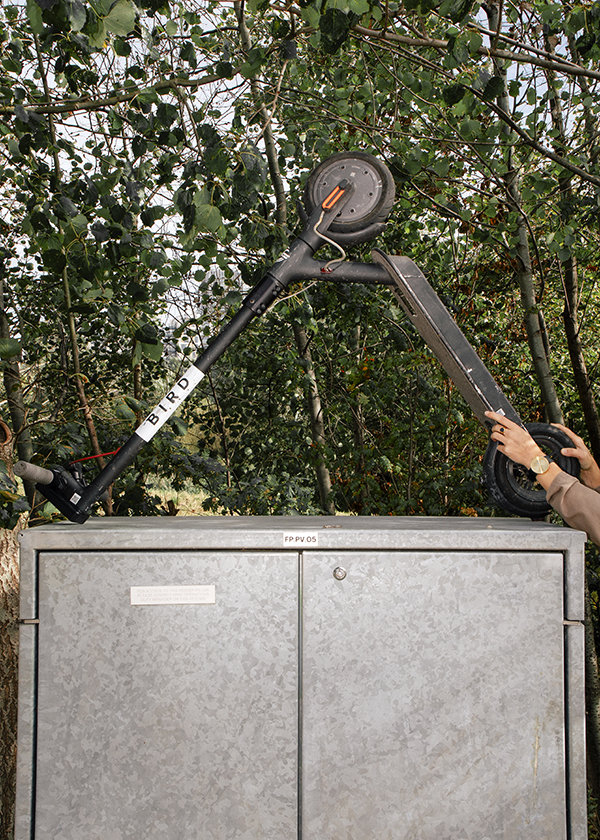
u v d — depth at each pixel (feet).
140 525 5.20
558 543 4.77
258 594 4.72
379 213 5.63
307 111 13.60
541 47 10.16
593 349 20.54
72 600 4.65
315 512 15.78
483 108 9.39
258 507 14.06
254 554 4.72
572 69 7.80
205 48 9.29
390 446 16.29
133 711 4.64
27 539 4.63
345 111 11.12
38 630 4.66
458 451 16.30
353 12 6.09
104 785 4.60
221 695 4.68
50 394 15.78
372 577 4.73
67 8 4.76
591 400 12.75
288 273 5.60
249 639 4.70
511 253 11.16
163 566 4.69
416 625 4.74
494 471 5.65
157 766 4.63
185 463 12.04
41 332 15.23
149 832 4.60
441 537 4.73
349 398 18.10
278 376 19.61
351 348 18.98
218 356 5.55
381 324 17.48
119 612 4.66
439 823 4.66
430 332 5.77
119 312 8.54
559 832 4.68
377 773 4.67
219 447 21.17
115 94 8.23
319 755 4.66
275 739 4.67
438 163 10.25
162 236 10.92
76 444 11.48
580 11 7.45
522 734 4.71
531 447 5.29
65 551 4.67
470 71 8.65
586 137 11.01
